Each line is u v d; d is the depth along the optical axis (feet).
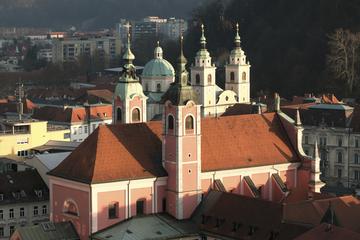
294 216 486.79
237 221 504.84
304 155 588.50
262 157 572.51
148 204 530.68
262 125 588.50
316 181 582.76
